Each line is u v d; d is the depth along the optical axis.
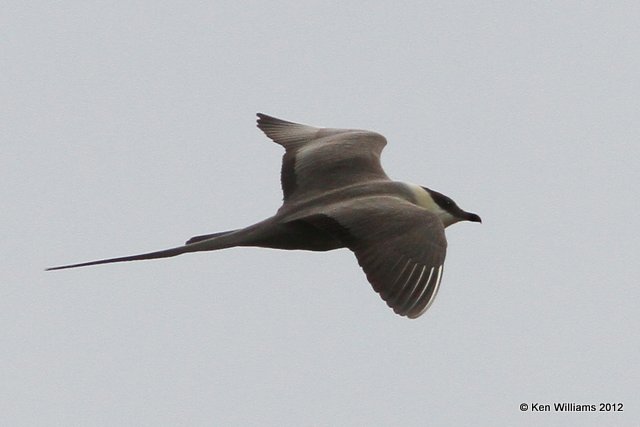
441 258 15.86
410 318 15.61
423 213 16.30
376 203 16.77
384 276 16.02
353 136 18.78
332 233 16.70
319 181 17.89
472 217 18.28
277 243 17.30
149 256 17.11
